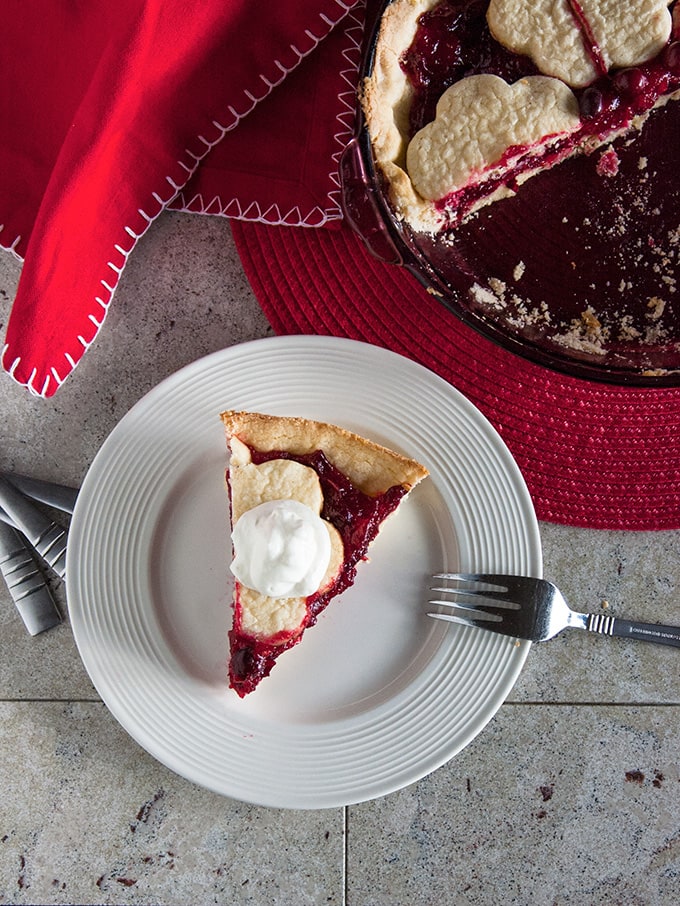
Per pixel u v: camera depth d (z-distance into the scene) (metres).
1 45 0.55
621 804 0.61
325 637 0.59
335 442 0.58
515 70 0.60
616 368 0.59
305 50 0.58
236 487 0.57
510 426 0.61
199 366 0.59
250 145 0.60
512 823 0.61
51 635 0.61
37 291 0.57
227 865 0.61
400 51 0.59
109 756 0.61
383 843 0.61
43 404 0.61
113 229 0.59
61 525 0.61
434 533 0.59
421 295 0.61
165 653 0.58
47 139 0.57
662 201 0.61
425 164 0.60
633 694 0.61
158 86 0.56
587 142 0.61
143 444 0.58
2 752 0.61
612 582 0.61
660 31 0.58
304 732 0.58
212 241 0.62
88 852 0.61
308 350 0.59
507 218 0.61
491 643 0.58
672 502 0.61
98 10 0.53
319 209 0.60
